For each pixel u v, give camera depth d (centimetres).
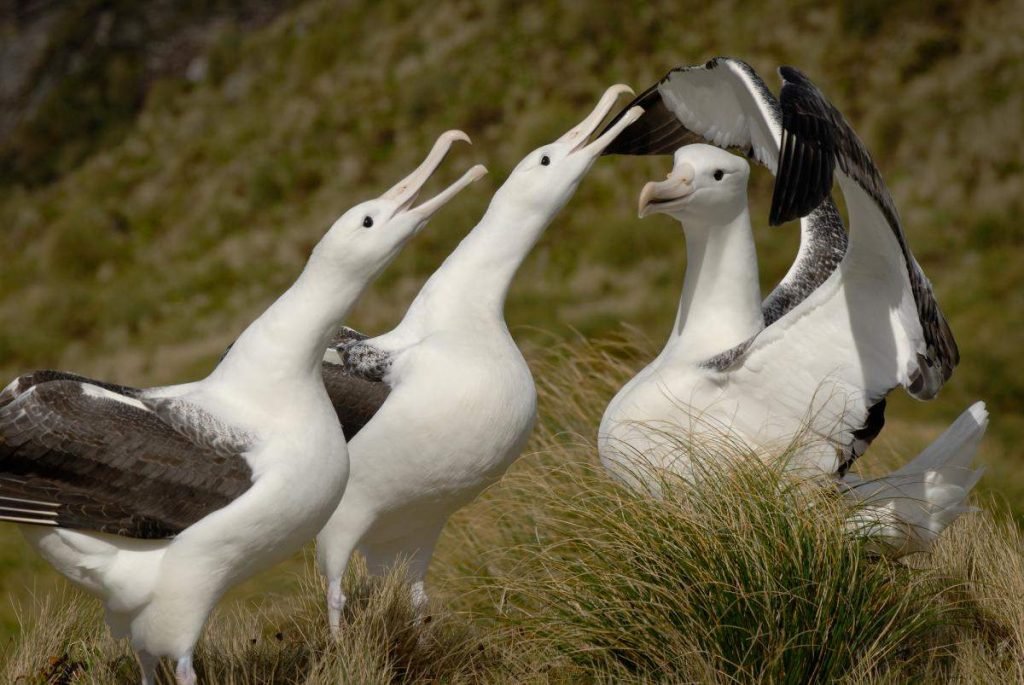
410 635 889
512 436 902
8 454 700
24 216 5203
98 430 713
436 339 894
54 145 5703
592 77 4209
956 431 915
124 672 858
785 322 896
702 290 985
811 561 823
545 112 4078
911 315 874
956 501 909
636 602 845
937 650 869
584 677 859
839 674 822
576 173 920
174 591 719
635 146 1174
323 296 753
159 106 5606
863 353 894
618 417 976
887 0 3978
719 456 912
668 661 826
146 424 723
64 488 705
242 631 951
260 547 732
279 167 4675
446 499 905
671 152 1180
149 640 741
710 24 4225
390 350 909
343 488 772
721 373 938
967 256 3052
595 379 1415
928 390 893
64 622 922
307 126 4822
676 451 935
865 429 924
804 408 918
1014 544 1012
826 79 3869
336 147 4656
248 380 749
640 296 3095
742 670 795
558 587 887
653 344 1555
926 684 816
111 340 3978
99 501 708
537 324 2894
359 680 793
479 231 919
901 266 838
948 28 3875
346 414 894
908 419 2166
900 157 3584
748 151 1104
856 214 809
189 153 5053
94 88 5891
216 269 4250
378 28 5206
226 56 5612
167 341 3859
